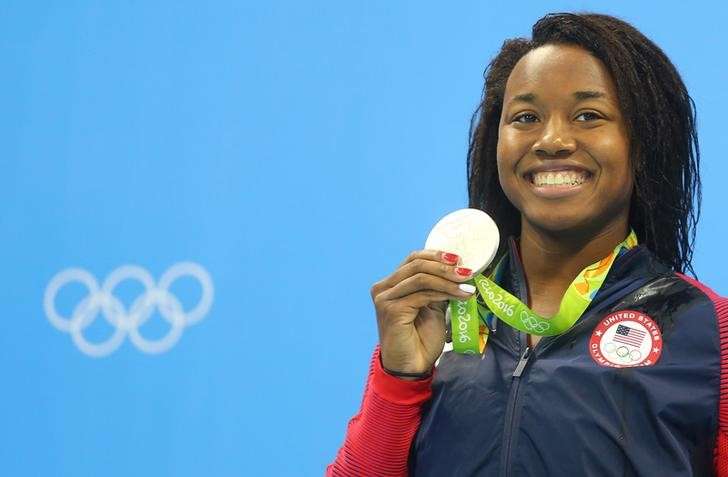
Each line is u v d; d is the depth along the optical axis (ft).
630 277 24.13
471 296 23.93
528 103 24.35
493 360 24.12
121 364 41.81
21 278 42.47
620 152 23.93
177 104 42.19
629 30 24.82
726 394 22.76
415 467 24.64
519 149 24.29
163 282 41.83
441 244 24.26
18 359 42.29
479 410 23.61
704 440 22.98
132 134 42.37
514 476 23.00
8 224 42.60
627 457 22.54
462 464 23.45
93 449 41.78
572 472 22.61
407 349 24.03
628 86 24.17
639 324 23.43
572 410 22.88
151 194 42.06
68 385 41.98
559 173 23.95
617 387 22.90
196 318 41.52
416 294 23.90
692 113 25.50
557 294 24.91
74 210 42.39
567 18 24.90
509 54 26.35
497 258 26.13
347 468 24.93
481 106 27.02
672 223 25.22
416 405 24.29
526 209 24.36
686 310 23.32
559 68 24.17
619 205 24.34
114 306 42.04
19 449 42.06
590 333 23.65
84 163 42.55
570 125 23.98
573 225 24.00
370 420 24.53
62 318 42.24
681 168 25.20
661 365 22.94
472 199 26.91
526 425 23.12
